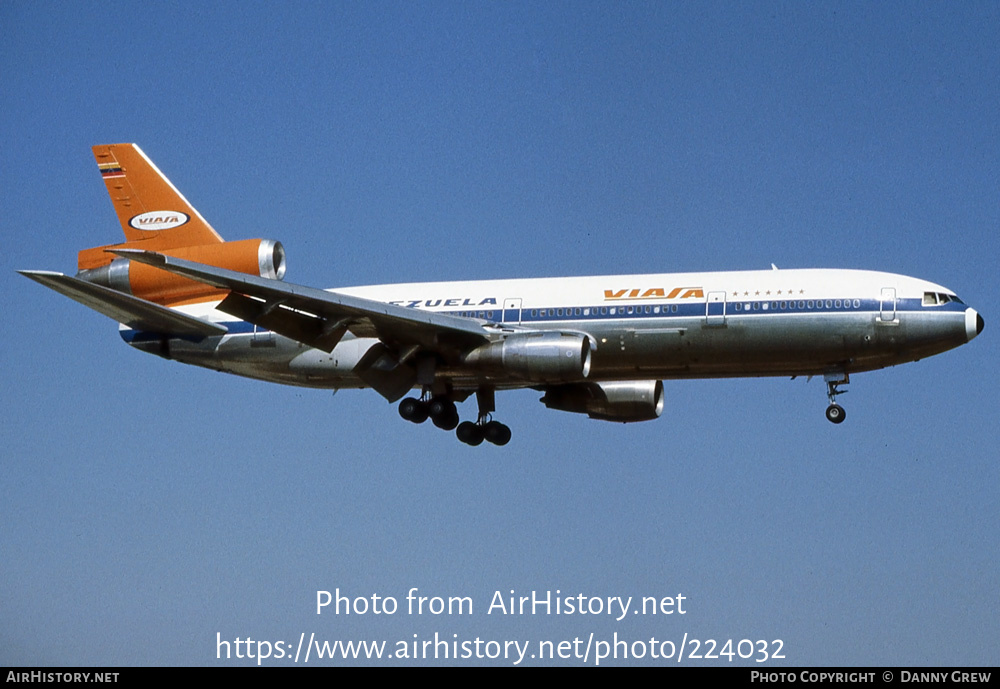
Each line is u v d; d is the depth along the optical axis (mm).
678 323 62156
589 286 64250
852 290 61281
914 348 60781
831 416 62906
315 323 60469
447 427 66562
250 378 69875
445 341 61344
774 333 61375
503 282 65875
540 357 59750
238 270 67375
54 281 58969
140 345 68688
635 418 68438
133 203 71000
